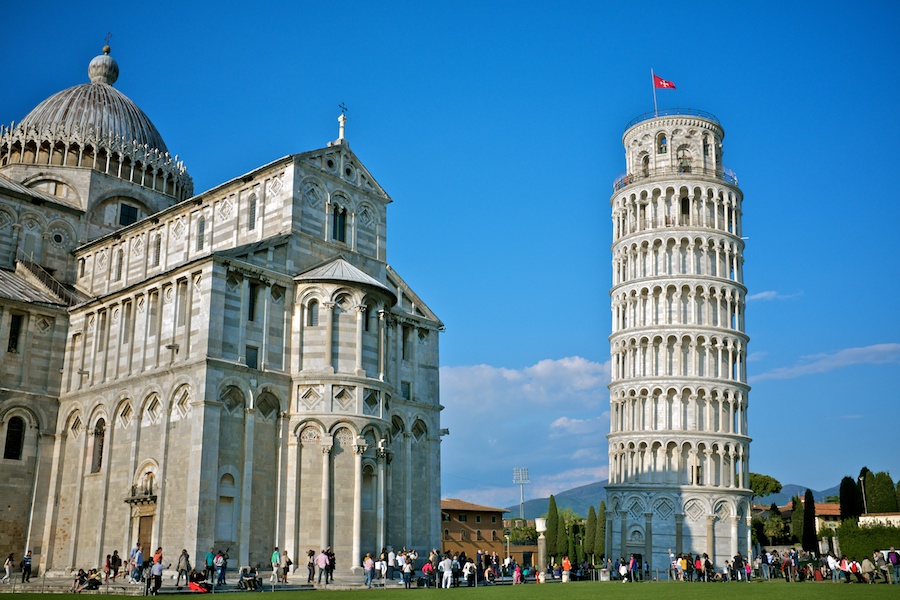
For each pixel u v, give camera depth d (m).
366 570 53.47
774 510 161.75
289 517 56.59
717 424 108.69
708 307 112.00
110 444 61.19
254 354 57.75
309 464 57.91
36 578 61.53
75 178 83.69
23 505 65.06
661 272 113.44
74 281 81.56
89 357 66.75
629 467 109.94
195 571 48.41
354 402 59.38
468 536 145.75
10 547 63.75
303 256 62.97
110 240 78.44
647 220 117.12
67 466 66.06
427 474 71.38
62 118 88.50
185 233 71.38
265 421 57.38
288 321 60.38
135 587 47.53
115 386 61.84
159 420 57.06
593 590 50.47
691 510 104.62
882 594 44.25
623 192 120.31
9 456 65.00
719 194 116.44
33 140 83.75
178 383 55.78
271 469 57.12
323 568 52.72
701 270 113.25
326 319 60.31
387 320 65.12
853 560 74.00
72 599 42.25
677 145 118.94
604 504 131.00
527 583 66.81
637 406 110.94
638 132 121.69
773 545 153.62
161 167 89.44
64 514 64.81
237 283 57.59
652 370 110.88
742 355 113.31
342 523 57.25
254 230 65.31
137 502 56.81
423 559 68.88
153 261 73.88
